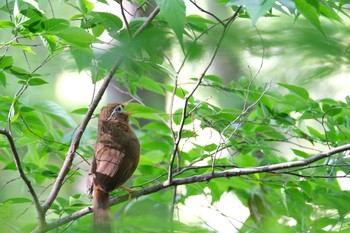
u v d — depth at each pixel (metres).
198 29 9.20
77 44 7.93
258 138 10.41
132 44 7.07
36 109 10.91
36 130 10.42
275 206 10.77
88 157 11.05
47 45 8.23
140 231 8.20
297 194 10.13
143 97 16.25
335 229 10.23
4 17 12.80
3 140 10.45
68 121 11.20
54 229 9.60
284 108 11.10
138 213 10.43
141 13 10.59
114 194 10.33
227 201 14.69
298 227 10.23
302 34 7.07
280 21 8.29
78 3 9.14
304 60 7.52
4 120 10.37
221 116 10.41
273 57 7.77
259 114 11.07
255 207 10.59
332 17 7.78
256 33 7.01
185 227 7.86
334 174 10.56
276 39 7.07
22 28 8.13
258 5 5.62
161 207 11.02
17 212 11.03
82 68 8.56
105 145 10.29
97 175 9.72
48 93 20.98
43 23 7.93
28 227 9.46
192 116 10.29
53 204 9.59
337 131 10.77
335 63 7.56
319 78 8.46
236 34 7.01
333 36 7.44
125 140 10.42
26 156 11.77
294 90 9.47
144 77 11.28
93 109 9.42
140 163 11.27
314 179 9.77
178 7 5.87
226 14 16.09
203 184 11.38
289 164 8.98
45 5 11.57
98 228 8.79
